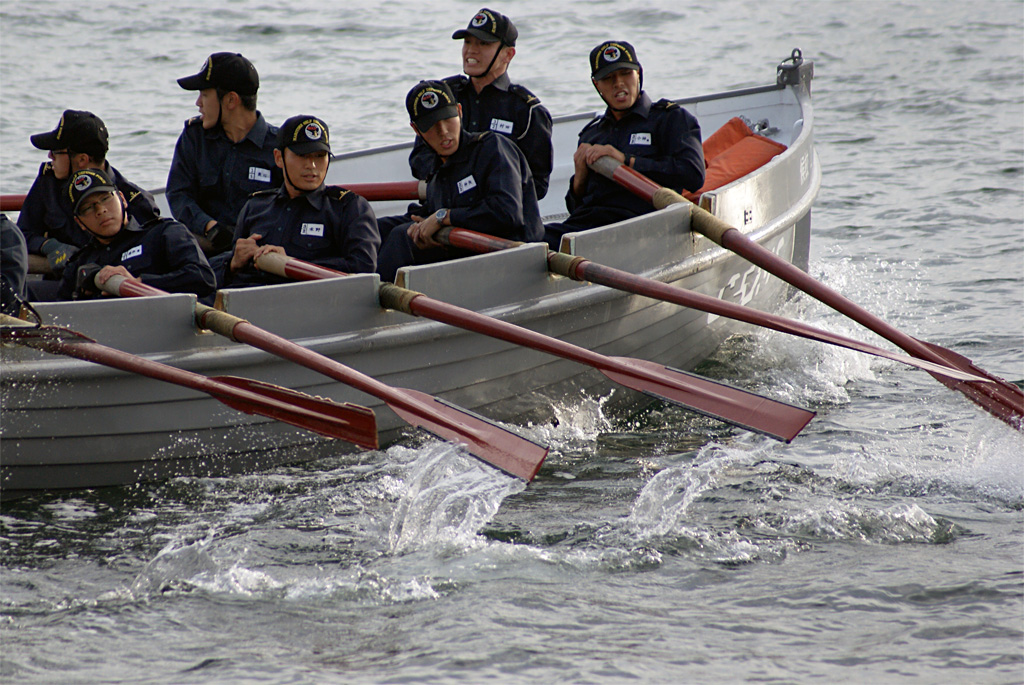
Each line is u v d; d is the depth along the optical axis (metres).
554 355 19.62
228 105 24.30
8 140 49.12
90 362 17.09
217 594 15.00
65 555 16.23
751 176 25.64
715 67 69.56
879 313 28.23
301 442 19.52
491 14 24.52
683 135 24.27
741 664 12.95
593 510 17.83
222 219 24.97
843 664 12.91
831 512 17.38
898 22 80.81
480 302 20.12
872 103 56.78
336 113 57.34
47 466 17.86
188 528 17.06
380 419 20.02
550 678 12.72
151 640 13.81
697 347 25.33
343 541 16.66
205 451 18.73
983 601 14.30
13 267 18.41
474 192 22.06
